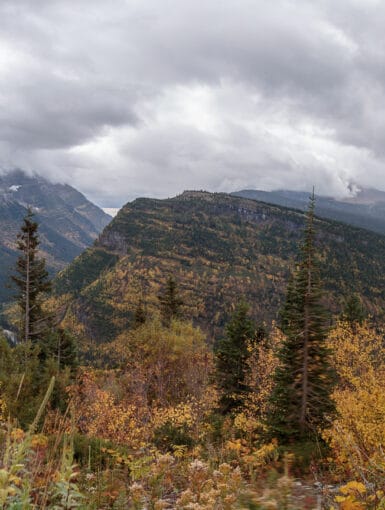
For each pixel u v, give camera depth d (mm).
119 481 5586
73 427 3334
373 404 10984
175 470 6406
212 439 14445
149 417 20891
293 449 11531
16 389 14461
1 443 3033
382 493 3705
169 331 34000
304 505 3973
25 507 2480
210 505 3688
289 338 17906
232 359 28828
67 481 2984
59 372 18953
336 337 23203
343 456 7391
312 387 16641
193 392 28703
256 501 3727
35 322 33969
